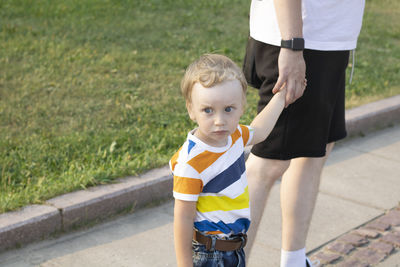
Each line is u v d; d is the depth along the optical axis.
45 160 4.34
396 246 3.56
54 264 3.22
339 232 3.73
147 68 7.02
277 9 2.46
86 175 3.93
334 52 2.64
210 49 8.14
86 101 5.74
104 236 3.56
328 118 2.71
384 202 4.24
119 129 5.10
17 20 8.77
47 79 6.29
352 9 2.68
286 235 2.97
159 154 4.48
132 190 3.88
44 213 3.46
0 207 3.47
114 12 9.90
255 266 3.30
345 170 4.80
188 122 5.35
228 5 11.51
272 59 2.67
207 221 2.03
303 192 2.91
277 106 2.41
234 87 1.89
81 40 8.02
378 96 6.44
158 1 11.19
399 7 12.88
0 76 6.22
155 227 3.72
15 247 3.34
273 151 2.68
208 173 1.97
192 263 2.04
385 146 5.44
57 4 10.06
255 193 2.73
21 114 5.25
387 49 9.09
